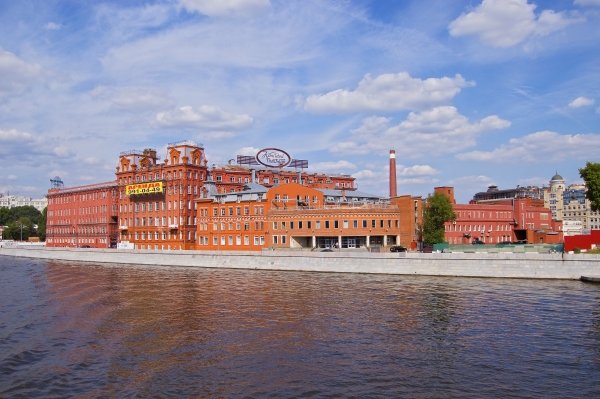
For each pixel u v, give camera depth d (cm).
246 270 10444
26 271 10738
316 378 3281
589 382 3186
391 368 3469
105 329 4684
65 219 18438
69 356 3797
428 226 11531
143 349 3981
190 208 14100
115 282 8394
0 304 6131
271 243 11925
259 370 3447
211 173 14775
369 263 9169
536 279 7775
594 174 9475
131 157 15662
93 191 17012
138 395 3019
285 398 2956
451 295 6356
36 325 4875
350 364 3562
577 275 7575
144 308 5759
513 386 3123
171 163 14388
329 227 11431
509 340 4144
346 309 5519
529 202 15425
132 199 15275
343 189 15050
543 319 4875
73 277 9325
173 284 8012
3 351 3931
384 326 4681
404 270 8819
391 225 11625
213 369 3475
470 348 3931
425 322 4825
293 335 4388
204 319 5097
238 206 12538
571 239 8712
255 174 15662
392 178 15225
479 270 8212
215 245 12925
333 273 9356
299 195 12350
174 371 3438
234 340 4231
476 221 14150
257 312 5434
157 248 14488
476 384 3159
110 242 16225
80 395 3034
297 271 9906
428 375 3325
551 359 3641
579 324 4650
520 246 9362
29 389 3138
